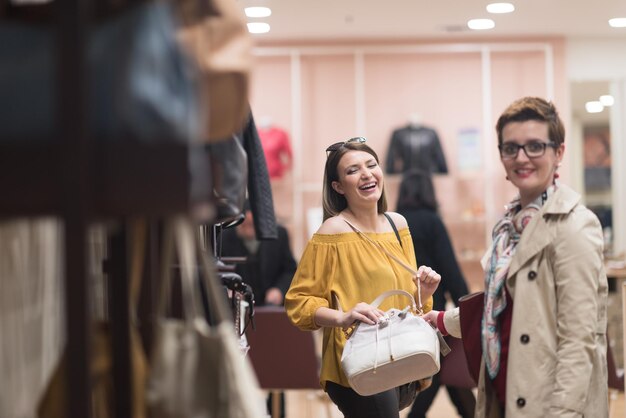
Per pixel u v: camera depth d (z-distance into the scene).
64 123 1.62
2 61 1.71
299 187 10.89
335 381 3.91
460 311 3.25
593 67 11.02
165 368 1.92
